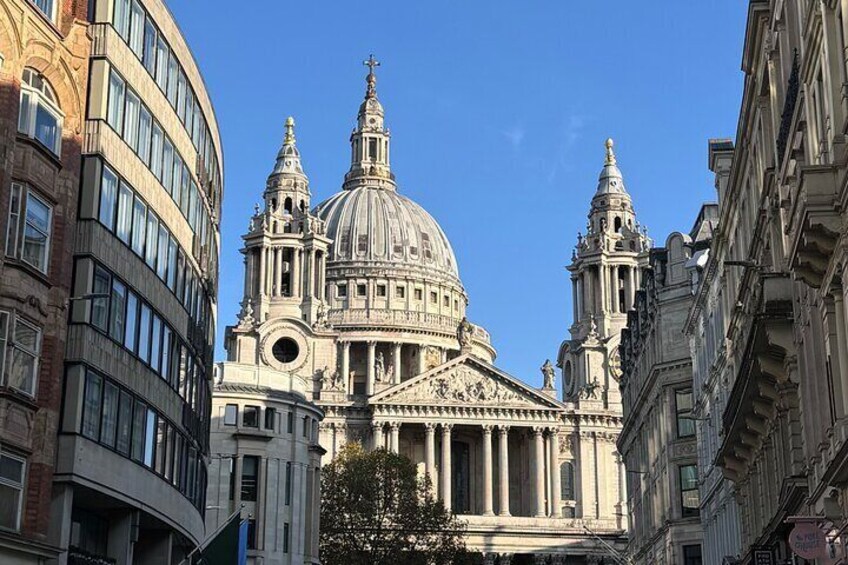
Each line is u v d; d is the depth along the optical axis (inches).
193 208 2310.5
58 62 1707.7
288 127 7815.0
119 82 1872.5
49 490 1632.6
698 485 3277.6
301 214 7396.7
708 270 2807.6
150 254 2007.9
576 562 6432.1
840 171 1264.8
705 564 3208.7
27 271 1592.0
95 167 1776.6
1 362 1535.4
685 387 3481.8
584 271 7126.0
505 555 6284.5
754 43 1857.8
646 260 7076.8
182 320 2199.8
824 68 1353.3
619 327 6963.6
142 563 2126.0
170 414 2102.6
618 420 6712.6
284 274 7313.0
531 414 6653.5
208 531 3959.2
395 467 4722.0
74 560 1720.0
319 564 4345.5
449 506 6412.4
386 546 4537.4
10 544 1519.4
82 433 1697.8
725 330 2625.5
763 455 2057.1
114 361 1822.1
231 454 4074.8
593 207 7317.9
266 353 6820.9
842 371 1330.0
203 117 2404.0
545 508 6569.9
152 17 2026.3
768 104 1883.6
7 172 1552.7
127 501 1859.0
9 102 1563.7
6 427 1542.8
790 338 1659.7
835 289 1338.6
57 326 1664.6
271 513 4079.7
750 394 1873.8
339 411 6535.4
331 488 4635.8
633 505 4453.7
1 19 1556.3
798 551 1385.3
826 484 1390.3
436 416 6550.2
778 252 1819.6
